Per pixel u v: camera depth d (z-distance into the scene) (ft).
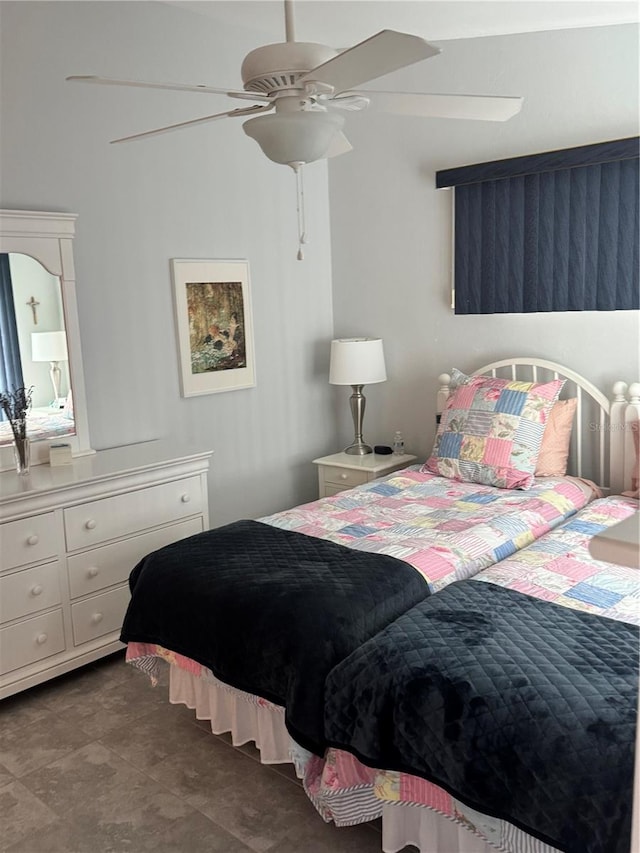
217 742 8.46
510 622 6.40
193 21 11.87
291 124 6.12
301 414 14.57
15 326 10.07
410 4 10.43
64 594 9.66
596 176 10.91
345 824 6.44
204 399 12.80
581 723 5.02
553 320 11.79
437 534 8.85
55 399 10.61
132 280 11.51
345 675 6.20
